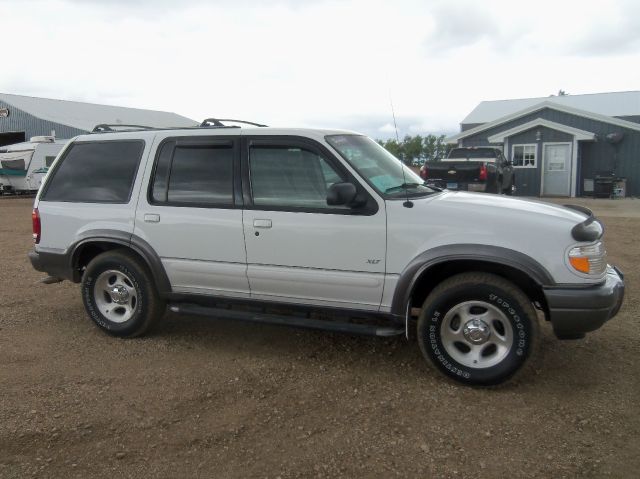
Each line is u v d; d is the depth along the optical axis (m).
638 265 8.18
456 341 4.19
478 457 3.26
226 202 4.67
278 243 4.48
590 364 4.53
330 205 4.27
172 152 4.95
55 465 3.20
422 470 3.14
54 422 3.64
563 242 3.92
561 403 3.88
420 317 4.22
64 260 5.28
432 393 4.05
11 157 23.33
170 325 5.57
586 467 3.14
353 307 4.39
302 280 4.45
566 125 23.27
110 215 5.07
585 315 3.89
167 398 3.98
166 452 3.32
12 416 3.71
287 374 4.38
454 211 4.14
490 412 3.78
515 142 23.66
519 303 3.94
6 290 6.95
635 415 3.71
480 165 15.39
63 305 6.29
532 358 4.01
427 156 20.45
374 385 4.19
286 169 4.55
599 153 23.09
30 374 4.38
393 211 4.21
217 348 4.95
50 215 5.32
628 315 5.77
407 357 4.71
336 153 4.40
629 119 27.95
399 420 3.68
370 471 3.14
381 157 4.94
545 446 3.36
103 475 3.11
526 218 4.04
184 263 4.82
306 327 4.52
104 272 5.14
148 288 5.03
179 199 4.85
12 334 5.32
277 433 3.53
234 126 4.95
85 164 5.32
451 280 4.15
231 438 3.47
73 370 4.47
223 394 4.04
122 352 4.86
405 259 4.17
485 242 4.01
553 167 23.25
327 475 3.11
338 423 3.64
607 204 19.34
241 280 4.66
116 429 3.56
